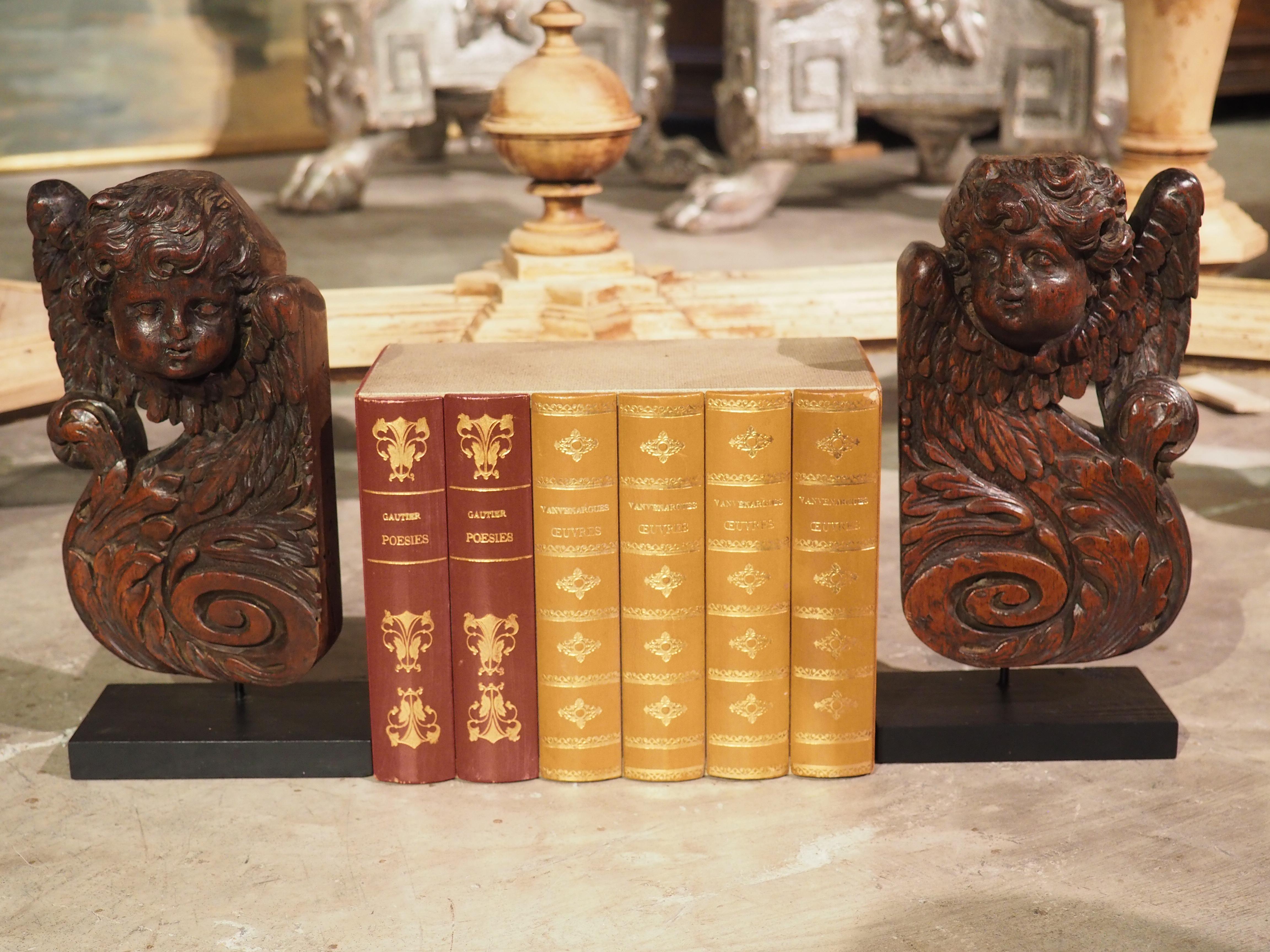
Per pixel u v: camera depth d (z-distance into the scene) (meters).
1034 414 1.82
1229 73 7.21
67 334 1.81
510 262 2.90
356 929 1.56
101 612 1.89
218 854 1.70
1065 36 4.01
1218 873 1.63
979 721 1.89
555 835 1.73
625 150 2.82
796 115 4.28
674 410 1.71
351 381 2.93
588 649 1.80
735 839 1.72
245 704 1.96
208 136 6.59
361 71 4.92
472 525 1.75
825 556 1.77
